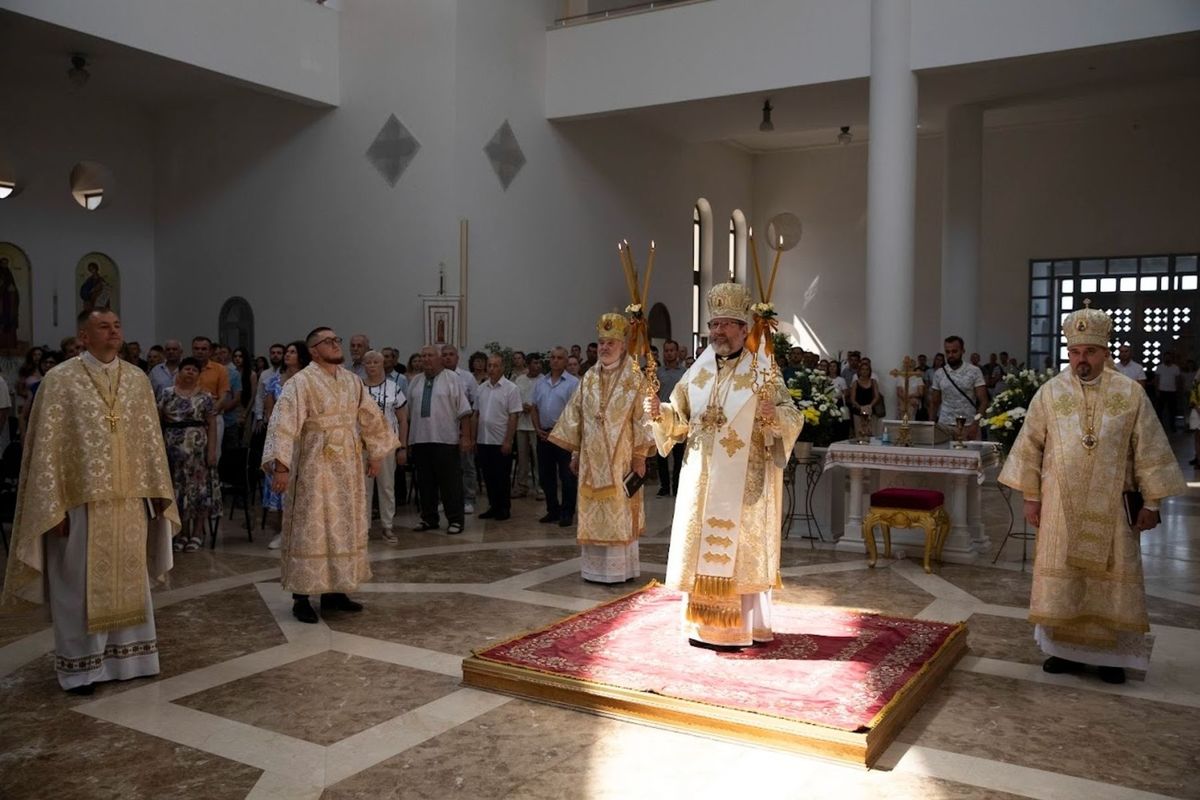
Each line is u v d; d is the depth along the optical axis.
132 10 13.05
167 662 5.80
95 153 17.70
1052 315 23.19
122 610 5.30
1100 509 5.35
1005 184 23.52
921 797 4.00
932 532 8.21
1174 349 21.86
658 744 4.55
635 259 19.69
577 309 17.89
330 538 6.72
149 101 17.97
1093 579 5.42
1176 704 5.10
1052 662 5.63
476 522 10.93
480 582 7.93
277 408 6.54
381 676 5.54
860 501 9.30
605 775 4.21
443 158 15.34
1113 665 5.43
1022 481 5.63
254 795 4.02
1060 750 4.48
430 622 6.71
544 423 10.91
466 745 4.54
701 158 22.83
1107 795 4.02
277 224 17.03
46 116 16.92
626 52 16.22
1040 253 23.19
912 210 13.72
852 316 25.11
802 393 9.72
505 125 16.12
